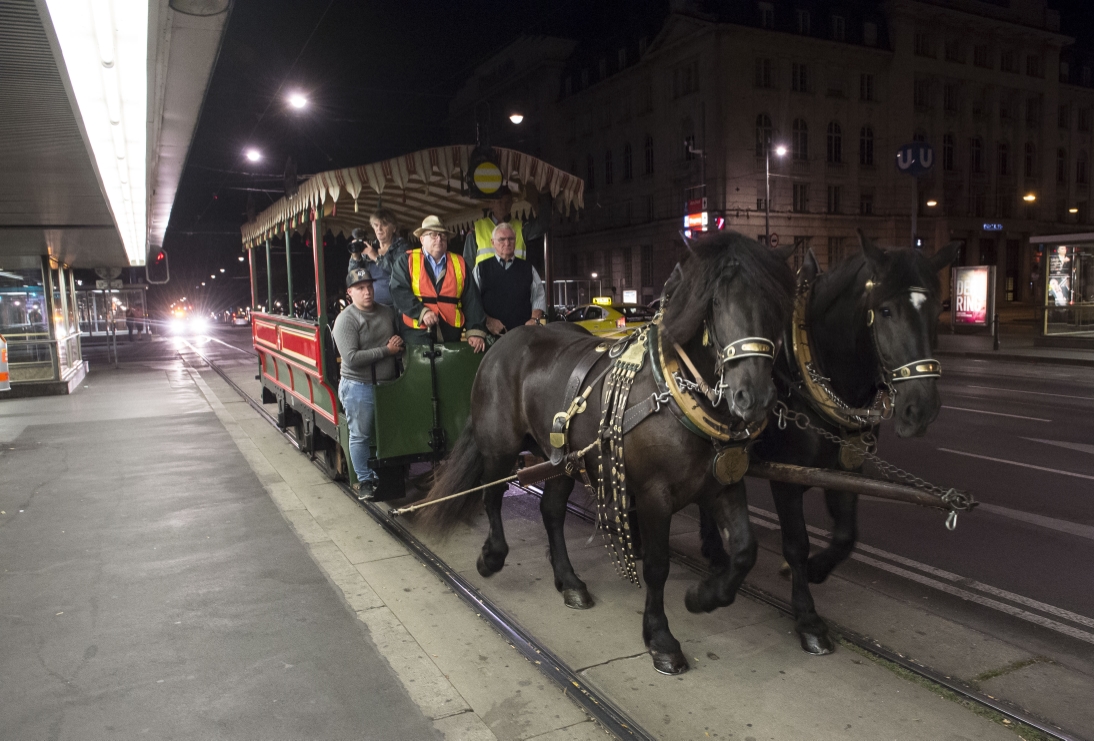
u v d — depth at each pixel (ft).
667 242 148.66
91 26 14.12
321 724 10.17
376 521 19.53
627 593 14.73
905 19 151.64
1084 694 10.79
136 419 37.29
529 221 23.27
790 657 11.93
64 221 38.14
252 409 39.78
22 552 17.58
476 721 10.17
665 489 11.06
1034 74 175.22
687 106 142.51
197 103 21.16
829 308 12.00
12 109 18.34
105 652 12.42
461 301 19.95
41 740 9.93
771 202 140.36
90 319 131.23
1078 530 18.10
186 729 10.13
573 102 172.86
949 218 161.68
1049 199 180.34
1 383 43.29
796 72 143.13
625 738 9.56
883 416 11.35
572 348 13.91
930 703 10.50
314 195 19.56
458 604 14.21
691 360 10.54
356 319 18.86
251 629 13.20
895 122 153.48
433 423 19.27
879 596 14.43
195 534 18.72
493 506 15.46
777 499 12.26
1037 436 29.01
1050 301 66.03
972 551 16.92
